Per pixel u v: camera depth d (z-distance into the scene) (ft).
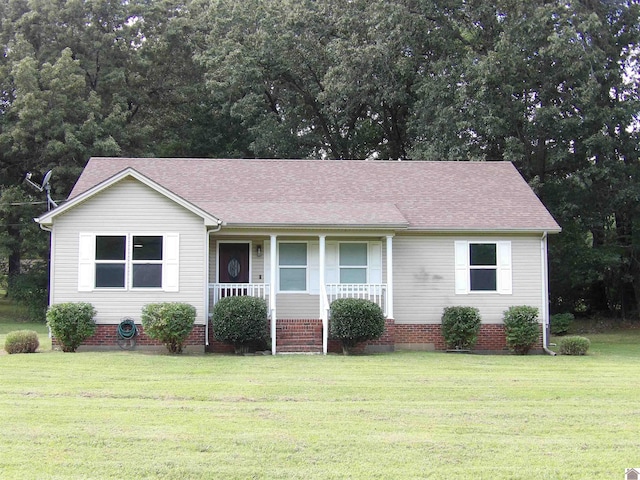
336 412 38.75
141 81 128.36
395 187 79.97
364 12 117.50
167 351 66.18
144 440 32.58
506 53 100.63
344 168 83.97
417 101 114.01
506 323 71.92
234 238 73.51
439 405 41.06
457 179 82.58
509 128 102.47
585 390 46.21
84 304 64.69
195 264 66.95
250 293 69.21
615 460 30.50
